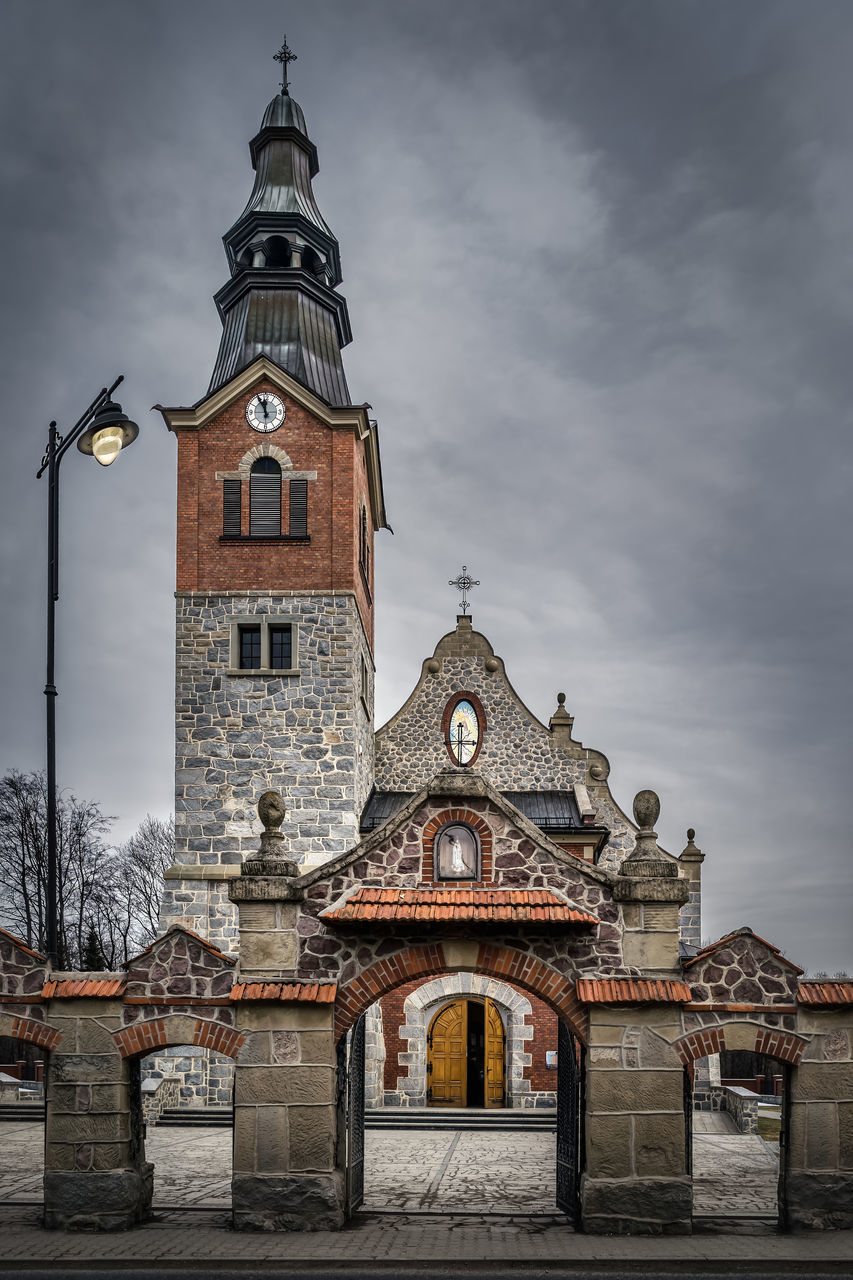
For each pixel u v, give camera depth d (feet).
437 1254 54.13
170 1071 107.76
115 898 199.00
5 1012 63.05
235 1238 58.03
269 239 123.75
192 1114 104.37
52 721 67.00
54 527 69.15
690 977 62.28
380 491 134.41
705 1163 84.84
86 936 184.85
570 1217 63.31
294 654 112.88
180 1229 60.49
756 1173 79.82
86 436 67.21
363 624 123.03
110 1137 61.52
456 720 130.41
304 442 116.67
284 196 124.88
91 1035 62.59
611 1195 59.47
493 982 114.21
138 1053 62.49
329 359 123.65
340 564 114.52
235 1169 60.80
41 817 181.78
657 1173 59.77
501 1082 114.32
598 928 62.85
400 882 63.98
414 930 62.75
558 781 129.08
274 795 65.98
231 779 110.73
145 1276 50.21
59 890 181.47
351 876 64.03
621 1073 60.85
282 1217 60.08
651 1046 61.11
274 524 115.96
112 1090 61.98
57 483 69.72
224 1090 107.34
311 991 62.03
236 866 108.88
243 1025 62.18
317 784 110.42
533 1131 106.01
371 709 131.44
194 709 112.06
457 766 129.08
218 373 122.83
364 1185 74.28
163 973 63.26
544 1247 55.72
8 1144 93.20
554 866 63.82
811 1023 61.46
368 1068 110.93
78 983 63.10
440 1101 114.21
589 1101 60.54
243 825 109.81
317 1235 58.70
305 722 111.55
